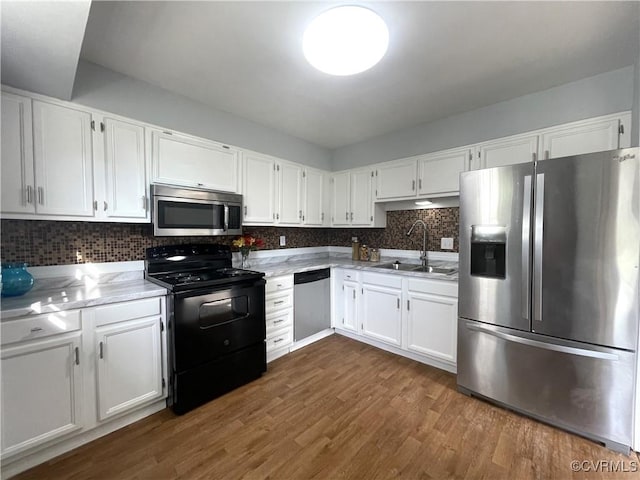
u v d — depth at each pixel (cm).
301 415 187
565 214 164
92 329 159
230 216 256
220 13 144
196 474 142
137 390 177
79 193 179
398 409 193
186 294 189
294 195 325
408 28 155
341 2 137
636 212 146
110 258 212
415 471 143
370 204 330
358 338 315
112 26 153
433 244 304
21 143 160
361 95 234
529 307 178
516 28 155
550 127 215
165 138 218
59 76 149
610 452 154
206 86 220
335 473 142
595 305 158
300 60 186
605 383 156
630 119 188
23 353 138
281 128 308
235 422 180
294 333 286
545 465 146
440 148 282
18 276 156
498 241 191
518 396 184
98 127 187
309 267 298
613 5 138
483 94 231
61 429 150
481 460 150
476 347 203
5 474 139
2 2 101
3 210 155
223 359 210
